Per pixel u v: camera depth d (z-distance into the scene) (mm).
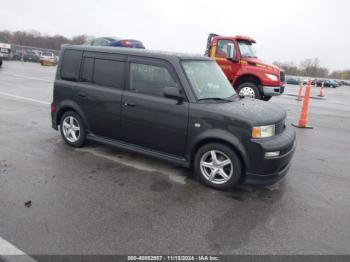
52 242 2953
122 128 4902
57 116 5727
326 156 5934
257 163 3900
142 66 4664
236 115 3957
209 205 3781
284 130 4449
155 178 4473
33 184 4113
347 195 4242
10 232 3070
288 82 48938
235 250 2965
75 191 3979
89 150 5492
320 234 3283
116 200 3799
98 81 5121
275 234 3246
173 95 4219
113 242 2994
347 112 12344
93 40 15750
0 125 6910
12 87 13148
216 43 11148
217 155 4188
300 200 4031
